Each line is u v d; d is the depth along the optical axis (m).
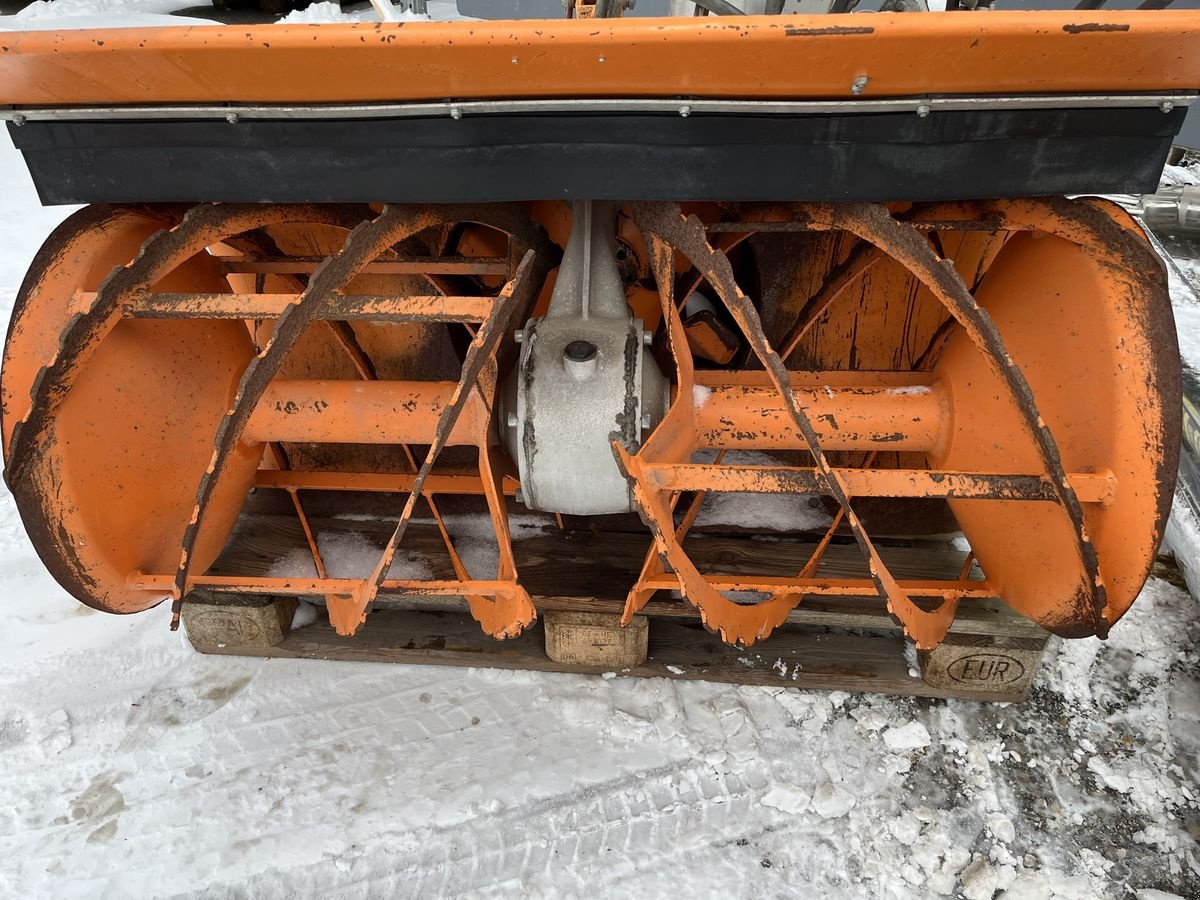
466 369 1.53
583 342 1.87
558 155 1.54
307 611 2.46
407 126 1.51
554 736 2.16
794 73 1.35
